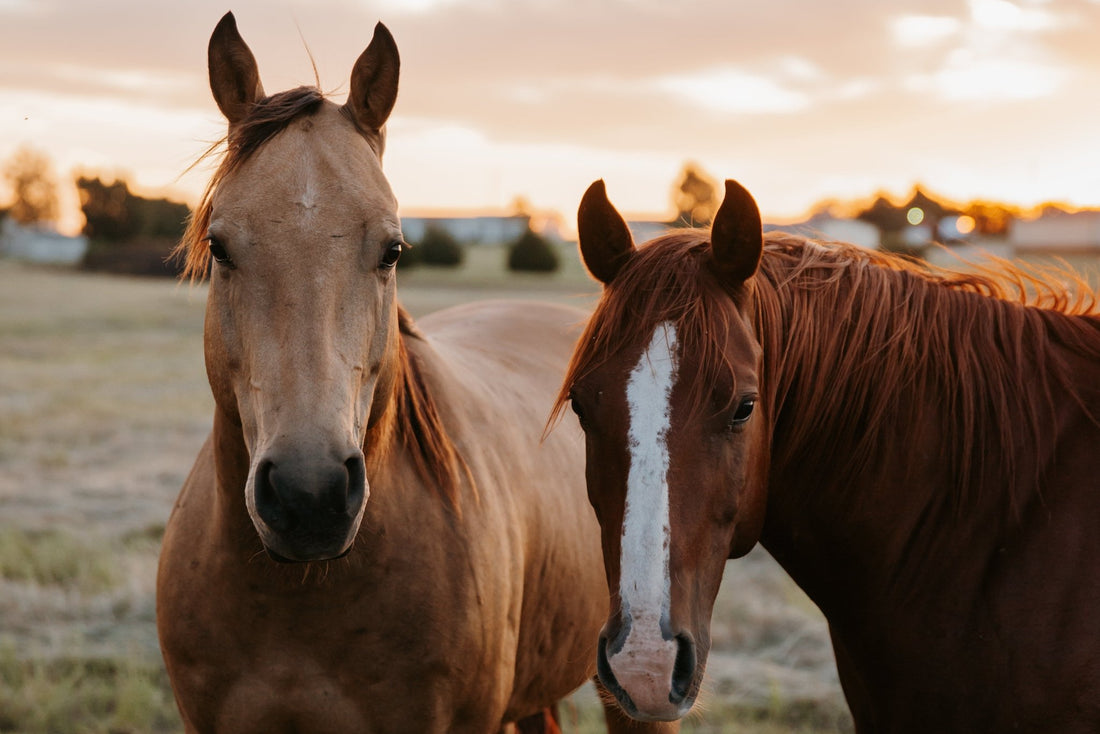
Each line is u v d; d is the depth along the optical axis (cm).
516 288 3134
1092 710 181
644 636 160
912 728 201
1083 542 187
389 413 230
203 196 217
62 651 438
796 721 403
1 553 542
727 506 173
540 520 276
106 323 2130
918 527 201
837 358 203
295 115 210
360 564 221
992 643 190
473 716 244
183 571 231
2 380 1252
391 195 213
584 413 179
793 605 521
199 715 234
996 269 227
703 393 169
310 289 194
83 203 4847
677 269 181
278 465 184
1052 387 200
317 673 225
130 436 897
